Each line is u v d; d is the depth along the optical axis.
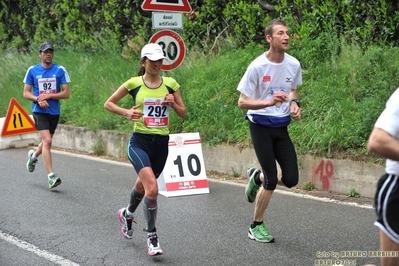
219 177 12.65
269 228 8.95
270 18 16.73
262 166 8.09
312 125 11.77
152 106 7.82
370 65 12.90
